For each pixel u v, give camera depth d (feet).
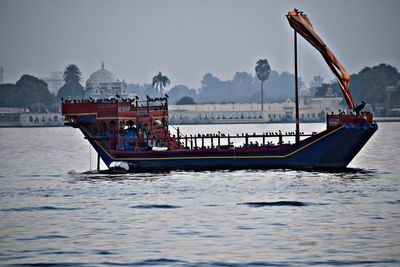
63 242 652.48
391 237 647.56
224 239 650.84
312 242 635.66
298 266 566.77
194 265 571.69
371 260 579.48
